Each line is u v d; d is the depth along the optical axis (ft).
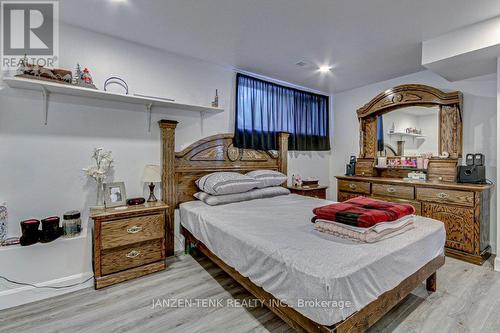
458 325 5.51
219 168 10.78
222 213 7.80
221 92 10.98
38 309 6.13
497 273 7.92
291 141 13.47
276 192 10.68
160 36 8.34
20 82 6.44
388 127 12.58
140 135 9.03
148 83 9.10
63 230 7.18
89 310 6.10
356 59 10.16
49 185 7.45
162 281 7.54
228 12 6.96
